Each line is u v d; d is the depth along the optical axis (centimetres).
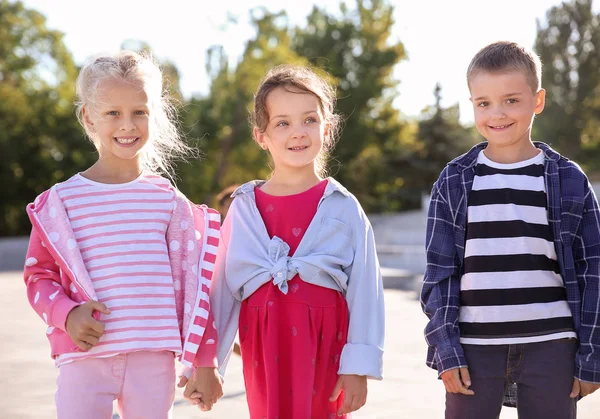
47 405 530
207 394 300
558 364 296
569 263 300
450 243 313
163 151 332
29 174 3781
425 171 4425
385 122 4869
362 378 301
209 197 3575
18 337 857
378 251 2238
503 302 300
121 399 286
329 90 332
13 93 3744
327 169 365
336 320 307
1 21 4078
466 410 300
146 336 284
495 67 307
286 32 3719
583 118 4900
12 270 2078
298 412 296
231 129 3534
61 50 4197
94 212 295
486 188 310
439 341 303
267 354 299
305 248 307
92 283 287
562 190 304
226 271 317
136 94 299
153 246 295
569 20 4888
